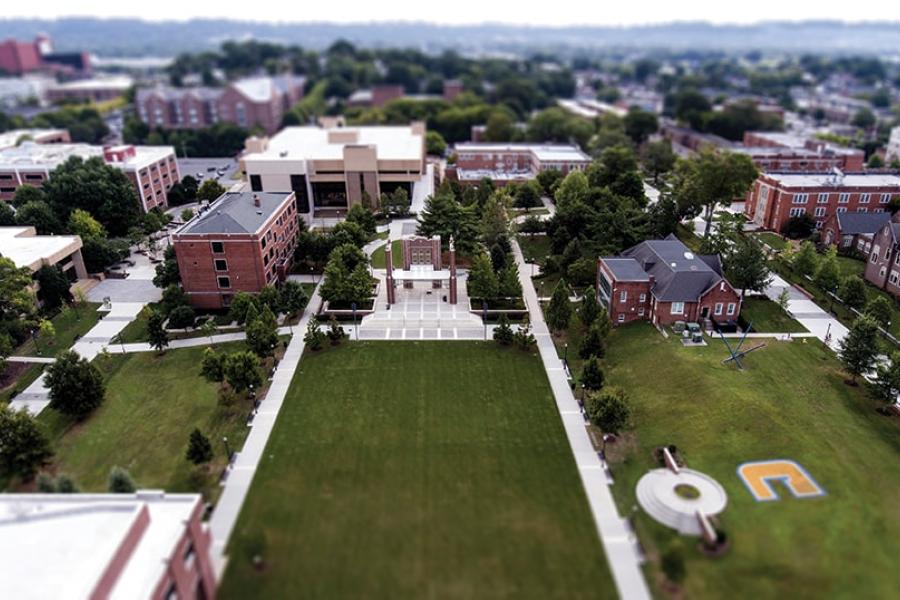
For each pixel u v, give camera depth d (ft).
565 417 218.79
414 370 248.11
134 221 408.05
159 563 130.31
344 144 539.70
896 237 299.17
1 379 245.24
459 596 149.28
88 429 213.46
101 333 282.15
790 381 230.48
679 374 234.58
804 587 148.77
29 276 275.59
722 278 267.59
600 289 300.61
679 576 147.33
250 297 281.74
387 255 291.99
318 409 222.89
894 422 209.87
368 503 178.91
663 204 360.28
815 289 312.29
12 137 608.60
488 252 361.92
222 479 188.44
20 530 136.36
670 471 188.85
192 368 250.98
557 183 473.67
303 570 156.35
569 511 176.04
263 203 338.95
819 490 177.88
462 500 180.14
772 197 405.39
